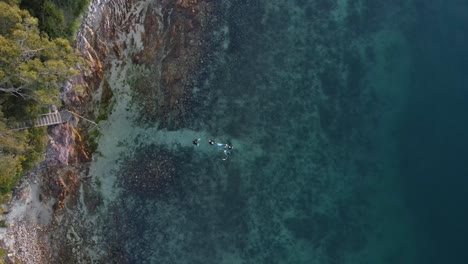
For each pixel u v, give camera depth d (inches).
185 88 1918.1
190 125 1889.8
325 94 1932.8
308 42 1990.7
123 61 1931.6
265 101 1918.1
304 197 1817.2
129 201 1798.7
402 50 1985.7
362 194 1814.7
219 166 1843.0
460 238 1692.9
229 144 1868.8
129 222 1776.6
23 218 1688.0
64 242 1736.0
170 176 1829.5
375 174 1835.6
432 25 2007.9
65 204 1768.0
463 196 1747.0
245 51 1962.4
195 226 1781.5
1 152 1467.8
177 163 1844.2
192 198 1807.3
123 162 1838.1
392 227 1765.5
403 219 1766.7
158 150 1857.8
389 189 1813.5
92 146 1841.8
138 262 1742.1
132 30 1950.1
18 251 1642.5
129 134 1872.5
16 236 1652.3
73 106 1811.0
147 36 1952.5
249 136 1881.2
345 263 1745.8
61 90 1736.0
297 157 1860.2
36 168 1722.4
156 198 1804.9
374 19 2026.3
